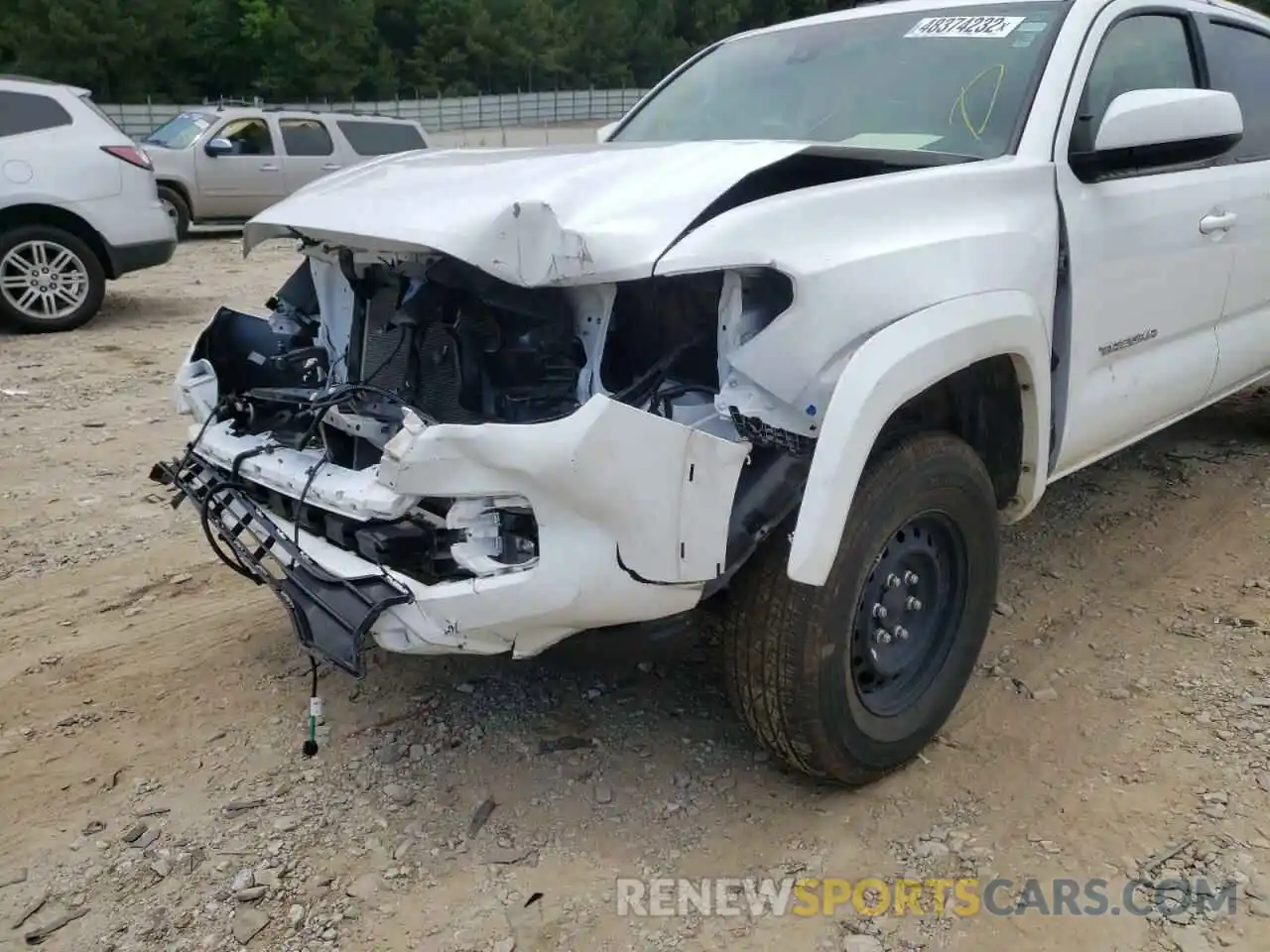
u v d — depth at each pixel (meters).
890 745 2.84
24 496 5.05
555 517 2.34
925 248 2.68
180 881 2.62
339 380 3.23
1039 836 2.72
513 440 2.30
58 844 2.75
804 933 2.44
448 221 2.56
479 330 2.70
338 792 2.93
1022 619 3.79
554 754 3.07
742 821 2.80
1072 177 3.24
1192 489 4.95
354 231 2.71
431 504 2.52
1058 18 3.47
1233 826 2.72
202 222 15.11
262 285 11.29
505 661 3.54
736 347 2.46
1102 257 3.30
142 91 50.03
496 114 48.16
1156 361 3.78
